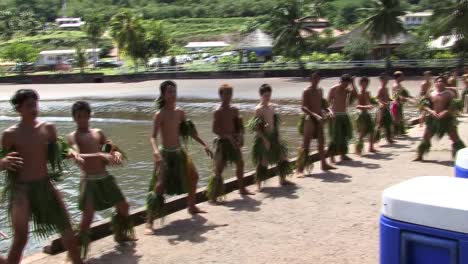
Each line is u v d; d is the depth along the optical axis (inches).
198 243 222.2
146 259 205.6
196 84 1797.5
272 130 311.1
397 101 517.0
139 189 428.5
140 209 265.3
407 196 99.2
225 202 286.7
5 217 346.0
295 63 2018.9
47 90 1840.6
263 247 215.3
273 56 2373.3
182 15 6279.5
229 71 1974.7
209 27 5408.5
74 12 6683.1
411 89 1321.4
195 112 1059.9
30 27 5541.3
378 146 465.4
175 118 248.1
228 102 287.0
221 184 285.4
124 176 475.8
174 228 243.4
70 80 2145.7
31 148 183.2
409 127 589.3
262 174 309.7
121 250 216.4
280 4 2097.7
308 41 2129.7
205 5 6373.0
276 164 319.3
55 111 1198.9
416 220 96.7
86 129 212.1
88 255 210.7
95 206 206.7
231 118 287.1
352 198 286.8
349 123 387.9
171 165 246.4
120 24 2311.8
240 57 2447.1
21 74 2384.4
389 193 101.8
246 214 262.5
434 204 94.5
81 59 2511.1
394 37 1913.1
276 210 268.1
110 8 6712.6
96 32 3021.7
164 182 244.2
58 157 190.1
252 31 2655.0
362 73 1801.2
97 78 2111.2
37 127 186.2
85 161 206.4
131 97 1480.1
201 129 807.1
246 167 487.2
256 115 309.0
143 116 1024.2
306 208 270.2
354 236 224.8
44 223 185.0
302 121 350.9
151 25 2373.3
